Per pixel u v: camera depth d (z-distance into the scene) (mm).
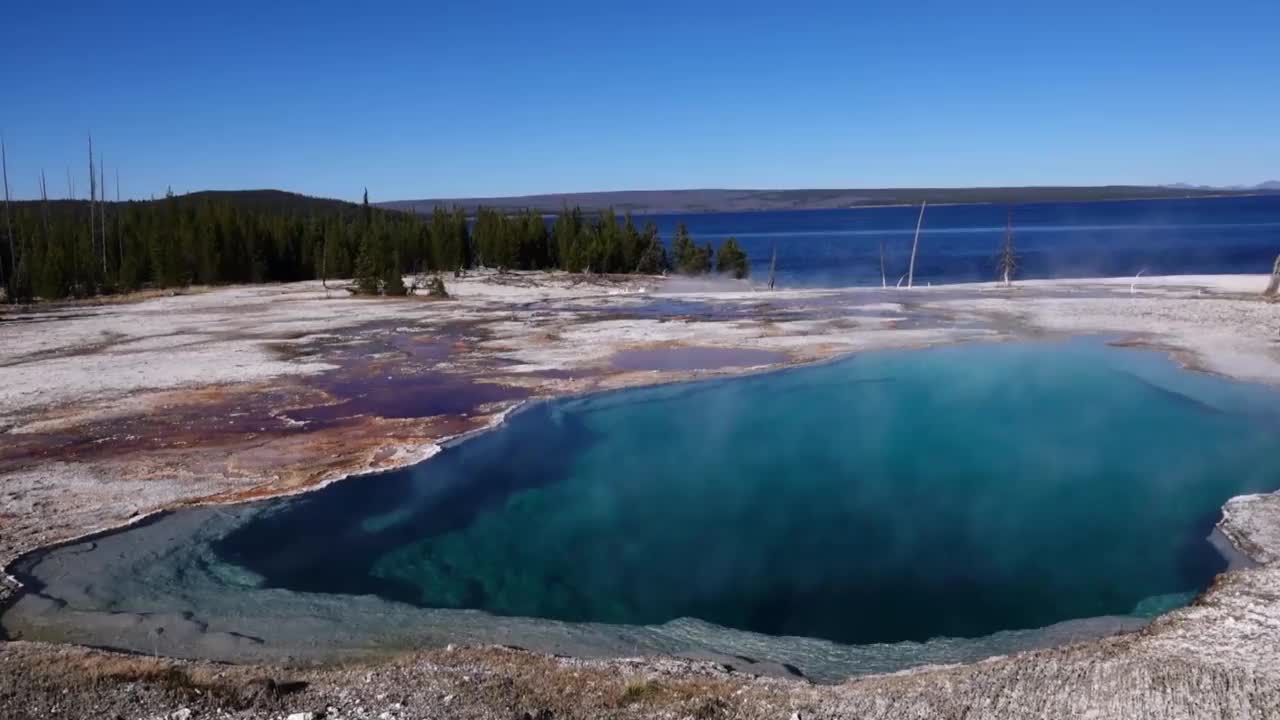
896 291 46625
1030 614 11281
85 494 15219
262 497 15305
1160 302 37594
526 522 14695
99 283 53094
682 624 10820
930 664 9562
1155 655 8789
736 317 36781
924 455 18219
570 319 36938
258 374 25375
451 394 22828
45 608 11016
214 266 58594
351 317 38688
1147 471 16844
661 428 20328
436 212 72062
